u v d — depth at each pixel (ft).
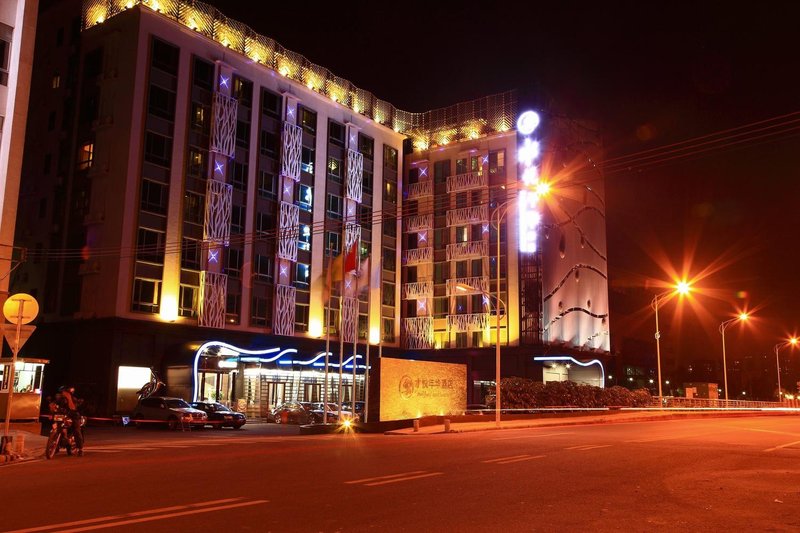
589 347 212.43
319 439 82.43
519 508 32.04
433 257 206.18
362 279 107.34
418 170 214.48
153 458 55.72
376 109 205.57
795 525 28.96
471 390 190.70
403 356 200.75
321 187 182.09
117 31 144.87
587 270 217.36
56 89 153.69
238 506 31.42
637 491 38.24
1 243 93.71
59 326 139.44
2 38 94.79
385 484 39.17
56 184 147.64
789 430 102.78
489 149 201.57
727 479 44.01
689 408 180.14
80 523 27.35
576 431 98.48
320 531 26.27
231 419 116.67
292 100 174.70
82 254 140.36
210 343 138.51
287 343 165.48
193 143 149.79
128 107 139.33
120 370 132.46
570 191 209.97
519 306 186.70
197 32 152.66
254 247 161.58
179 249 144.56
